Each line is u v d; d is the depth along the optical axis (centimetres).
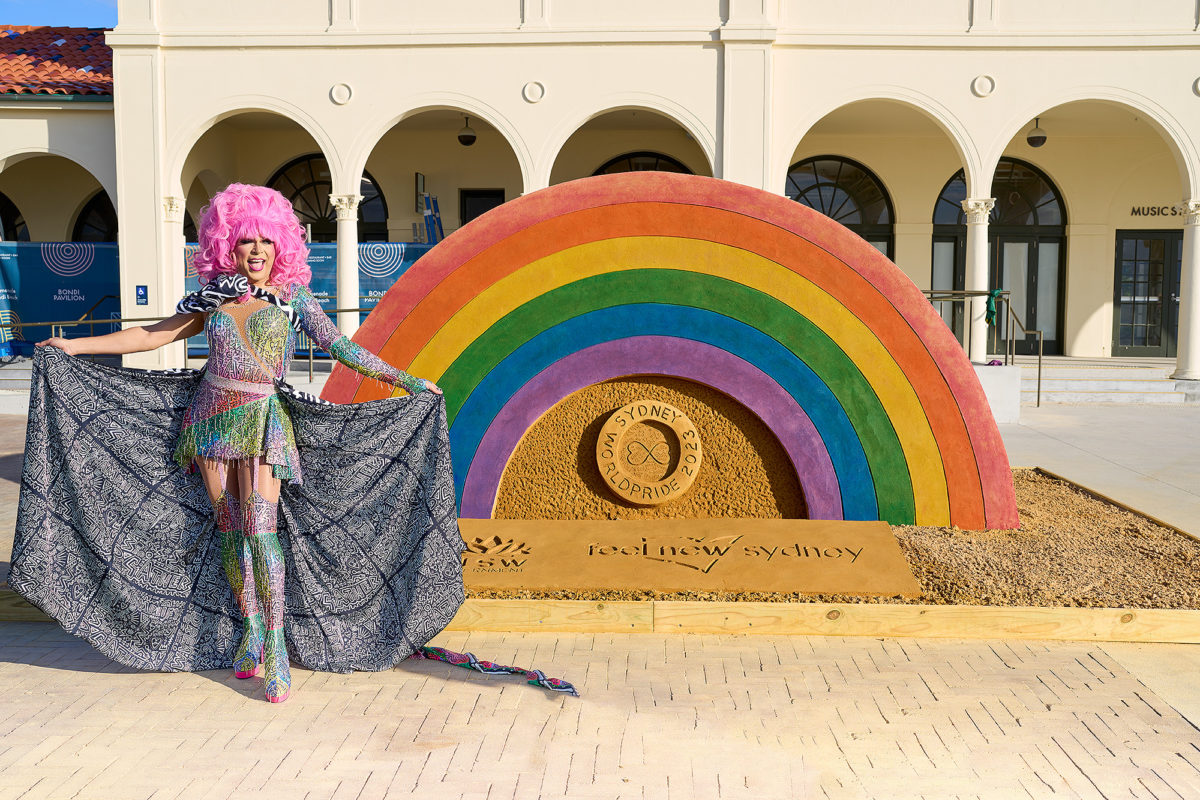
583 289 502
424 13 1354
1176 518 616
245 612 350
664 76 1335
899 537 477
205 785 272
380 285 1437
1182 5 1315
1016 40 1320
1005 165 1794
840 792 269
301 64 1360
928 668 362
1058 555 464
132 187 1382
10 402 1279
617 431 498
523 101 1348
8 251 1511
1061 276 1811
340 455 366
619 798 265
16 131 1447
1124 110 1385
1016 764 286
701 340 500
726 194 498
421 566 368
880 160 1767
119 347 352
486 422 500
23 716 320
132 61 1362
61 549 349
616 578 425
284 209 355
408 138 1767
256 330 342
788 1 1336
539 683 345
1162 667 362
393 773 279
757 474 507
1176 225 1780
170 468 362
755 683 347
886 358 495
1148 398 1336
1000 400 1152
